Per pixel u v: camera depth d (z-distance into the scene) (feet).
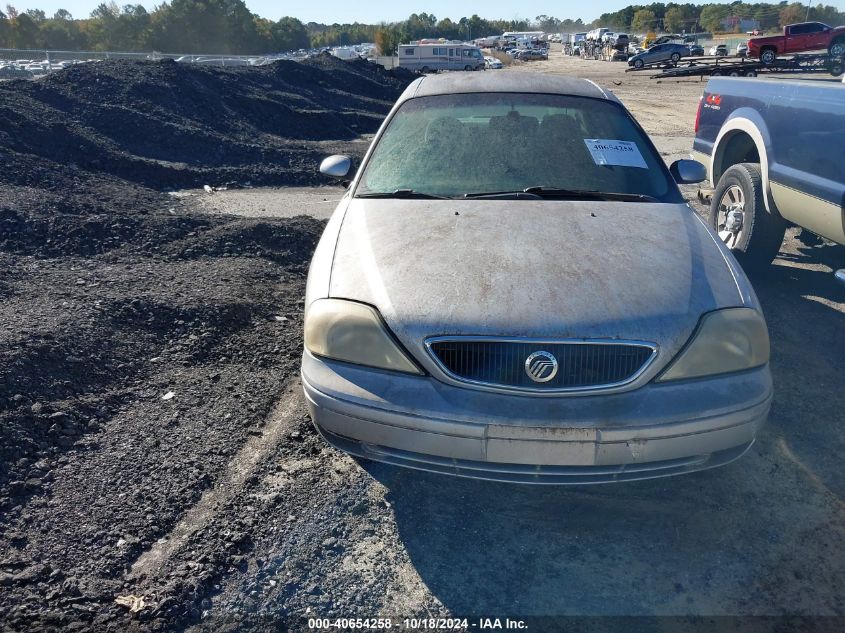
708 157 20.97
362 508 9.78
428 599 8.30
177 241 20.48
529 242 9.93
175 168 32.45
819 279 19.42
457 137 12.92
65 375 12.37
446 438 8.38
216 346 14.49
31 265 17.60
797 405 12.68
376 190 12.11
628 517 9.76
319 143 44.47
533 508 9.93
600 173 12.25
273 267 19.21
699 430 8.41
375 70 98.27
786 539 9.30
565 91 14.08
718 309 8.96
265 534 9.23
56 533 9.03
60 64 92.12
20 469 10.14
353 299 9.09
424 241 10.03
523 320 8.50
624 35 203.41
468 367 8.50
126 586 8.27
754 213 18.29
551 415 8.25
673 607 8.22
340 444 9.08
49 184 25.54
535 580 8.63
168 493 9.90
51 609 7.86
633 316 8.61
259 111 48.52
